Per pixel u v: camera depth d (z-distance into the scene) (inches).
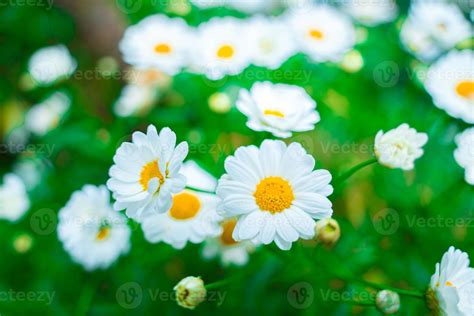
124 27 19.0
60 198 15.5
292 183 9.6
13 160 19.8
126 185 9.6
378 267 13.4
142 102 15.4
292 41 14.7
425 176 14.0
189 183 11.4
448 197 13.9
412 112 15.4
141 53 14.7
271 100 11.0
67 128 15.5
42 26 19.3
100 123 16.1
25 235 15.0
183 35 14.9
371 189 14.9
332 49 15.3
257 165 9.6
